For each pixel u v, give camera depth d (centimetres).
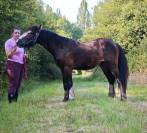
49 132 677
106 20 3409
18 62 980
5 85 1400
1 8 1390
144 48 2208
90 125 729
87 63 1060
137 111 877
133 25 2675
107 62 1096
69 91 1062
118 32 2902
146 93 1373
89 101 1004
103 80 3048
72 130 694
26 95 1258
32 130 689
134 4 2748
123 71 1109
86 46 1066
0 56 1389
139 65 2228
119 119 767
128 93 1380
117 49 1111
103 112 851
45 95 1220
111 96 1143
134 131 660
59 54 1030
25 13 1625
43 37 1024
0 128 692
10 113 827
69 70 1034
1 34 1455
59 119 780
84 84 2227
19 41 971
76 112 845
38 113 835
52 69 3081
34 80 2323
